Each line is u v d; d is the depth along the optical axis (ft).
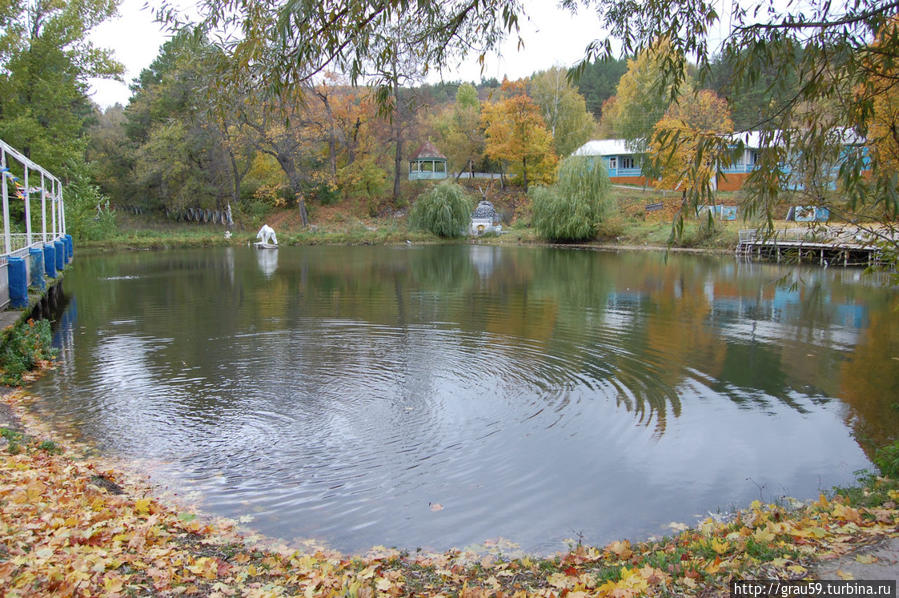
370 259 111.65
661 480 21.72
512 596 13.56
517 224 170.91
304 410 28.81
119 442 24.79
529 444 24.91
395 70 21.40
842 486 20.98
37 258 55.67
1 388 31.81
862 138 21.88
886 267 22.75
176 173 174.50
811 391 31.99
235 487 21.03
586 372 35.32
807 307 57.77
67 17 98.43
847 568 12.03
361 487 21.15
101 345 41.98
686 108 123.95
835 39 19.36
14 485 17.24
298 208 187.52
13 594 11.23
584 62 22.13
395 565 15.90
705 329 47.44
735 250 115.75
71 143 105.40
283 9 17.79
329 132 174.29
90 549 14.03
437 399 30.40
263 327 48.16
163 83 181.78
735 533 15.39
